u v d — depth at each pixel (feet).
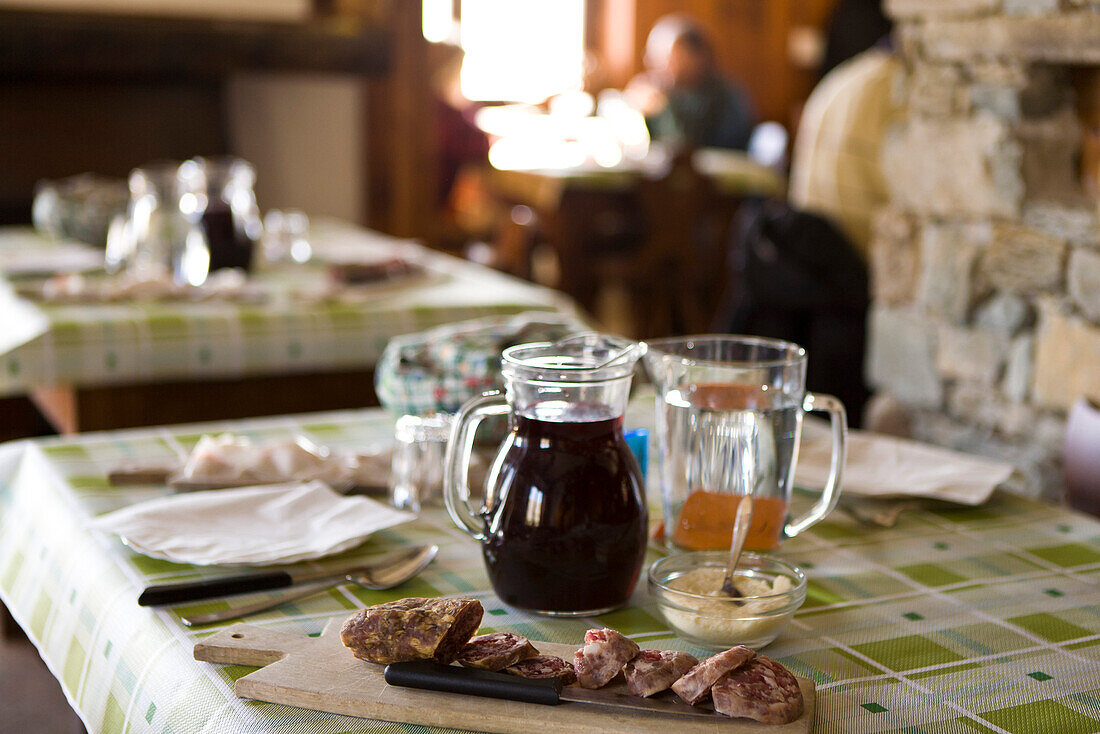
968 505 3.82
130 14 15.14
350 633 2.38
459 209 22.72
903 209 7.94
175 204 7.72
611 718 2.19
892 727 2.28
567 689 2.28
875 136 9.65
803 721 2.20
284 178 18.12
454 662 2.40
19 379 5.96
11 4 14.73
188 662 2.53
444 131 22.41
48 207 9.23
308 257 8.64
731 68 25.75
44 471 3.96
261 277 7.89
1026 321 6.96
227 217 7.73
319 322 6.59
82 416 6.23
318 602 2.90
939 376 7.72
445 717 2.23
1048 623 2.83
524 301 7.21
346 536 3.21
